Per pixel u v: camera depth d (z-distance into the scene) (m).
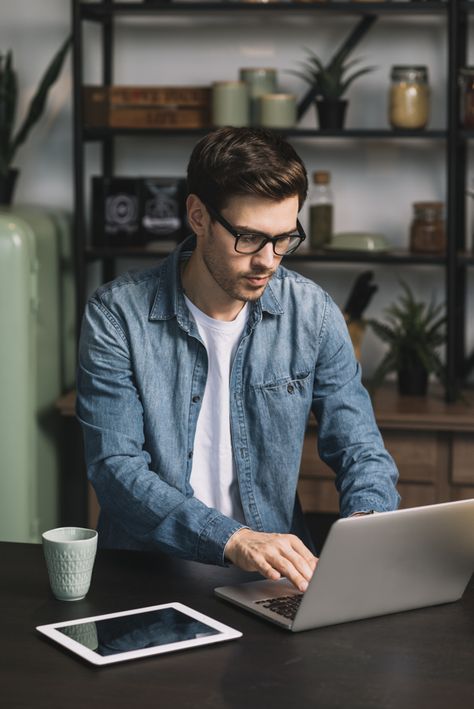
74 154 3.52
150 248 3.64
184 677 1.41
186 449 2.08
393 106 3.43
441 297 3.74
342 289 3.80
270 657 1.48
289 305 2.14
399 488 3.35
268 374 2.12
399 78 3.42
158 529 1.85
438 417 3.23
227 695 1.36
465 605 1.70
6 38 3.82
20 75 3.83
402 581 1.63
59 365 3.66
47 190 3.88
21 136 3.69
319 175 3.57
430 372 3.51
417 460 3.32
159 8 3.45
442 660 1.47
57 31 3.80
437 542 1.63
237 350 2.09
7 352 3.26
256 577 1.79
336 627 1.59
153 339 2.07
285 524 2.15
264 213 1.80
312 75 3.63
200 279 2.03
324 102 3.47
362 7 3.38
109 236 3.66
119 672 1.43
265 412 2.11
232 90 3.46
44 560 1.89
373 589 1.60
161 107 3.55
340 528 1.51
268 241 1.83
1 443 3.30
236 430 2.10
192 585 1.76
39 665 1.45
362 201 3.75
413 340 3.48
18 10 3.80
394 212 3.75
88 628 1.56
